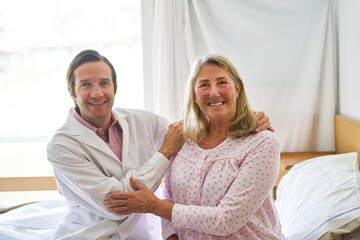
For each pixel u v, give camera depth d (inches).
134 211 48.4
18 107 130.8
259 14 92.4
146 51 100.7
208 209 44.1
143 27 99.7
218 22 94.1
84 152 52.1
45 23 126.6
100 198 49.4
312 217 51.5
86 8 123.5
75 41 126.6
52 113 132.3
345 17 86.5
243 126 48.6
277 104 94.8
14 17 126.9
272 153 45.0
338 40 92.3
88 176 50.3
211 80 48.3
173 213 45.8
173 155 54.7
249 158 45.4
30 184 87.7
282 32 92.3
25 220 62.2
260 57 93.8
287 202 62.2
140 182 50.9
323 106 93.8
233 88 48.9
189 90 52.3
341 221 47.2
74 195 53.2
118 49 125.6
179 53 96.6
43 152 125.1
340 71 92.1
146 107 103.0
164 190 55.6
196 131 52.5
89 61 51.3
